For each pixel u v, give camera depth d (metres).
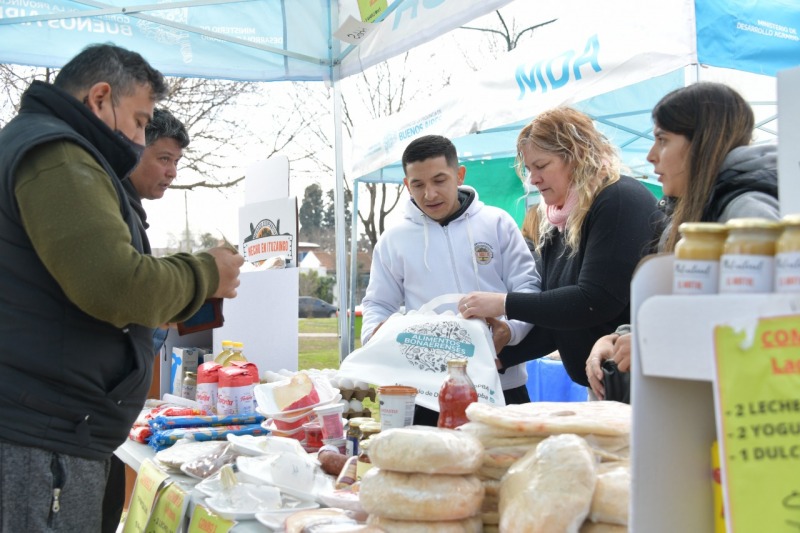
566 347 2.42
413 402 1.82
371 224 16.11
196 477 1.78
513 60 3.23
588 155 2.22
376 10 3.12
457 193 2.67
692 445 0.81
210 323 2.09
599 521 1.01
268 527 1.37
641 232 2.13
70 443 1.60
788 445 0.66
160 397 3.24
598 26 2.71
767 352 0.67
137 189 2.58
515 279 2.56
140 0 3.52
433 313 2.32
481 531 1.18
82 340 1.59
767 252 0.72
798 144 0.93
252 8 3.71
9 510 1.54
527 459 1.13
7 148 1.56
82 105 1.66
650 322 0.76
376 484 1.16
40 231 1.48
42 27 3.40
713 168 1.46
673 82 4.48
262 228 3.42
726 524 0.69
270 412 2.19
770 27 2.58
